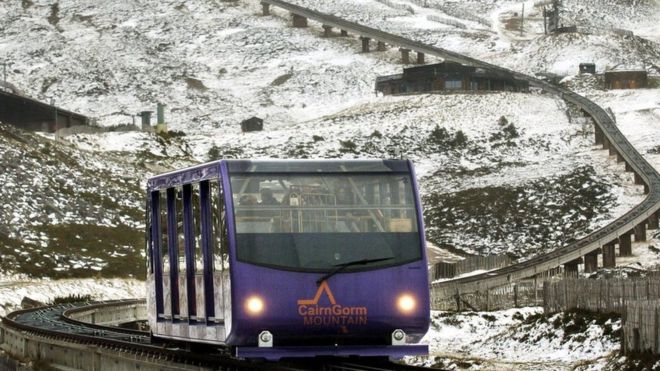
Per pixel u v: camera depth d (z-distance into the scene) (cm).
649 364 4950
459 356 6888
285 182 3919
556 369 5788
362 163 4009
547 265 16188
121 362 5041
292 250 3850
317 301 3831
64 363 6062
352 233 3925
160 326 4725
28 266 15612
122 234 18738
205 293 4072
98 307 11356
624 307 5459
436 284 13488
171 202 4544
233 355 3881
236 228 3825
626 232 18412
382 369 3712
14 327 8200
